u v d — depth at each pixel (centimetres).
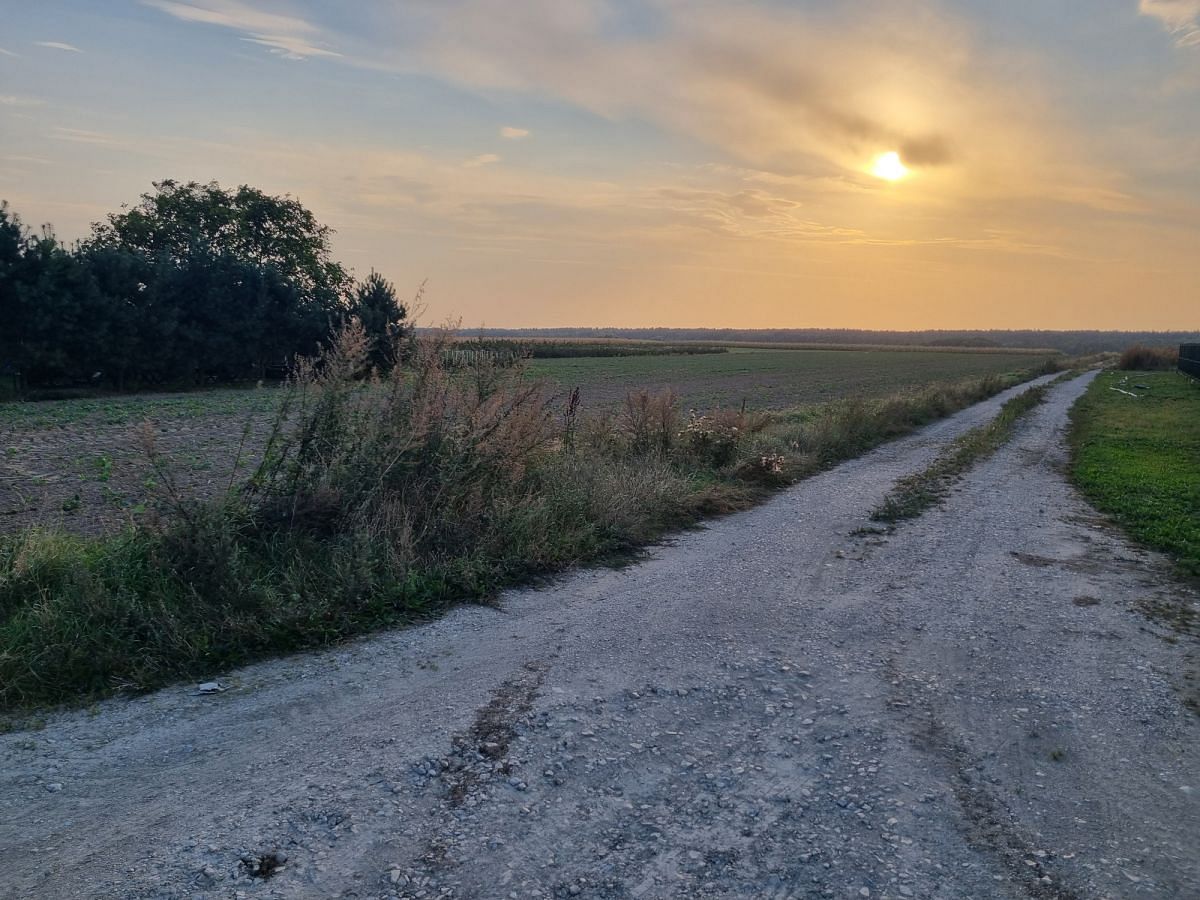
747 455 1326
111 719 455
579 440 1179
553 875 332
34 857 331
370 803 376
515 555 741
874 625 645
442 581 669
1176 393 3950
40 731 440
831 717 484
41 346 3159
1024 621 660
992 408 3194
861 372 6831
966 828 371
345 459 739
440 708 476
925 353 14488
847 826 371
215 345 3744
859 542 924
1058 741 457
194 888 315
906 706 500
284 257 5200
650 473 1078
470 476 796
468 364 891
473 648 570
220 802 374
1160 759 438
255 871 327
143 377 3625
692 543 898
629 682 523
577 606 668
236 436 1847
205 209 4931
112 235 4819
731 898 320
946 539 950
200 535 599
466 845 349
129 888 314
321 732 444
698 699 503
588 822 370
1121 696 517
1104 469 1509
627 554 841
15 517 970
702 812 381
